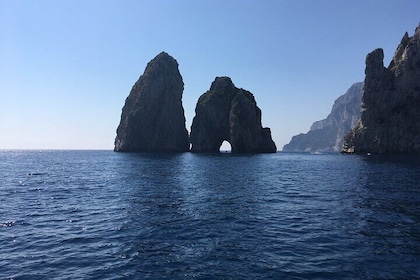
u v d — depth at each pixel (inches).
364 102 6077.8
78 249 584.7
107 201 1104.2
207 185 1536.7
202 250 576.1
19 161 4328.3
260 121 7775.6
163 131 7121.1
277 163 3503.9
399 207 947.3
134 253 561.6
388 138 5664.4
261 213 888.3
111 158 4680.1
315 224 753.0
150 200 1117.1
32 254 556.7
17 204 1055.6
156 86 7204.7
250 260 523.5
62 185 1577.3
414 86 5487.2
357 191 1290.6
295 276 457.4
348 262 508.4
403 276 454.9
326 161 4005.9
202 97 7549.2
